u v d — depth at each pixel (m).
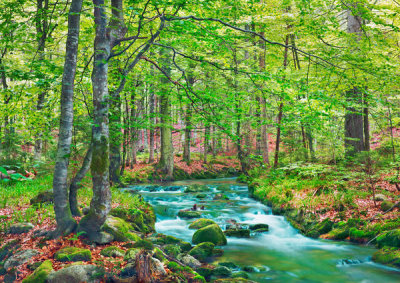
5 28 7.09
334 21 7.70
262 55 15.21
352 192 10.10
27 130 9.57
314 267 6.66
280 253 7.61
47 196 8.84
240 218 10.87
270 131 17.52
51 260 5.38
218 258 7.22
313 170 11.16
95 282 4.88
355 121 12.81
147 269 5.03
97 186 6.38
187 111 8.37
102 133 6.42
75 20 6.33
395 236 7.03
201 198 14.73
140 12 5.68
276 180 13.62
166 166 22.28
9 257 5.66
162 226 9.73
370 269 6.43
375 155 9.57
